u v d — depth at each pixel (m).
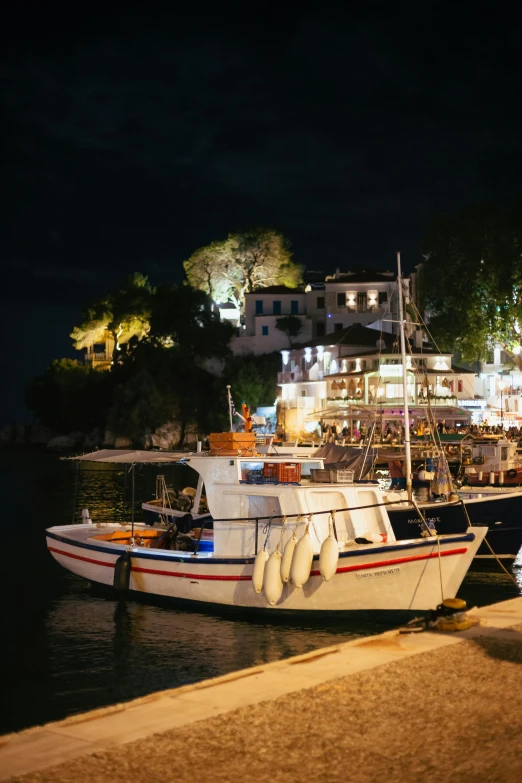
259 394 97.00
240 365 100.19
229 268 123.44
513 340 68.56
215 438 19.78
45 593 22.16
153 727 8.48
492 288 66.00
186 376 107.25
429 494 27.11
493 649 11.38
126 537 23.08
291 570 16.39
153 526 24.80
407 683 9.80
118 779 7.21
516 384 73.81
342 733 8.19
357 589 17.06
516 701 9.04
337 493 18.41
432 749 7.73
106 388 112.12
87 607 20.19
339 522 18.36
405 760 7.51
